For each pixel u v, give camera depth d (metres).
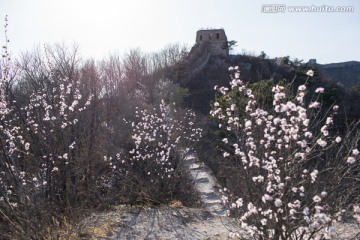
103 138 13.97
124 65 40.12
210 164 16.47
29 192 5.53
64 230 6.23
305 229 3.85
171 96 30.84
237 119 5.00
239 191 5.49
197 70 46.53
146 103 25.89
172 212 8.80
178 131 15.73
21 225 5.05
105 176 11.63
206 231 7.36
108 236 6.64
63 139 7.89
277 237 4.23
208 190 12.67
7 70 6.68
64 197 7.53
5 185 5.22
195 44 57.62
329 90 17.66
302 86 4.33
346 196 4.27
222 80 43.59
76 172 8.19
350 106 24.42
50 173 6.66
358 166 4.84
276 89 4.53
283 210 4.01
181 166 13.02
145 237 6.80
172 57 54.00
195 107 34.66
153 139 12.67
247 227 4.49
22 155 6.92
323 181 4.36
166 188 11.40
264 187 4.30
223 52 55.69
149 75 42.81
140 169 12.07
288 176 4.06
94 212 8.19
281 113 4.93
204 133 18.59
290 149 4.32
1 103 6.44
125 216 8.12
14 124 7.90
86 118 11.80
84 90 14.43
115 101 18.92
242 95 6.06
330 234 3.58
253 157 4.30
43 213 5.50
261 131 4.82
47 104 8.43
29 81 11.84
